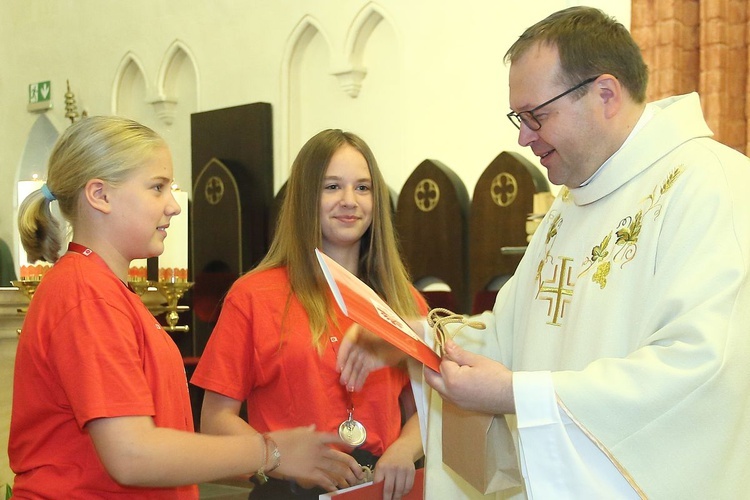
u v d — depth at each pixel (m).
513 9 5.46
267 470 2.04
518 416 1.82
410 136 6.01
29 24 8.84
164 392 1.96
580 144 2.06
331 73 6.48
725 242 1.81
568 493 1.80
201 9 7.33
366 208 2.71
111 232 1.97
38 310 1.90
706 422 1.76
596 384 1.79
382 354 2.42
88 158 1.95
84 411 1.79
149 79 7.73
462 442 2.10
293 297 2.61
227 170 6.65
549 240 2.33
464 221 5.54
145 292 3.04
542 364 2.15
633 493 1.79
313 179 2.67
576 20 2.04
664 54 4.65
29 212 2.04
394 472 2.40
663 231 1.92
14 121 9.00
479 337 2.47
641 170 2.05
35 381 1.88
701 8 4.58
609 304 1.98
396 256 2.83
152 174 2.00
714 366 1.72
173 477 1.83
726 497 1.78
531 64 2.03
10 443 1.98
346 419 2.54
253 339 2.57
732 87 4.59
